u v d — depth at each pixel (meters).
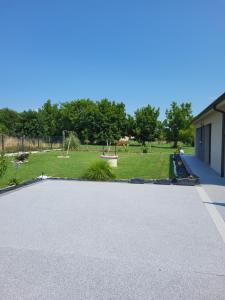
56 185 9.36
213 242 4.64
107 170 10.68
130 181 9.98
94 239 4.70
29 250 4.25
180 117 48.88
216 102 10.27
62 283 3.36
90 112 53.06
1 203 6.97
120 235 4.89
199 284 3.37
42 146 34.12
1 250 4.25
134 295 3.13
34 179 10.26
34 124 47.09
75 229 5.16
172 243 4.58
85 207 6.67
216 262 3.94
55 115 58.03
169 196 7.88
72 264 3.83
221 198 7.68
